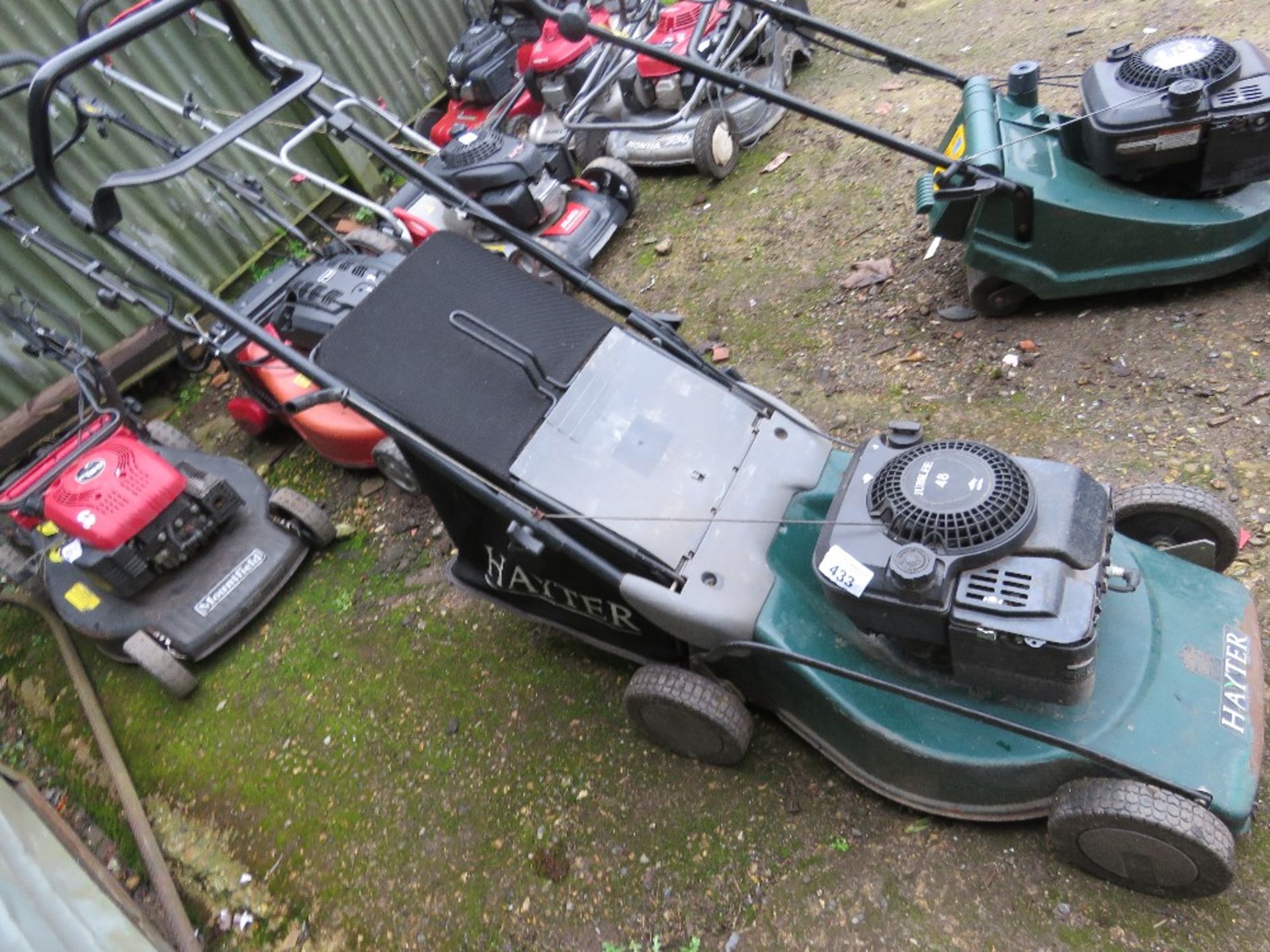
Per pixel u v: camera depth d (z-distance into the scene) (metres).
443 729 3.24
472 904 2.76
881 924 2.40
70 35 5.04
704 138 5.18
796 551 2.50
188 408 5.39
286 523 3.95
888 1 6.66
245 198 4.26
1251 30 4.80
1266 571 2.75
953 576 1.99
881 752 2.34
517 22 6.16
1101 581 1.98
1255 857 2.27
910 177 4.89
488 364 2.57
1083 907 2.29
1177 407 3.29
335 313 3.79
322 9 6.00
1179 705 2.10
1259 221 3.32
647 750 2.96
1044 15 5.77
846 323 4.20
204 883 3.08
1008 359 3.71
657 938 2.54
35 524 4.05
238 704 3.59
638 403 2.65
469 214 3.04
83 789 3.54
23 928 2.54
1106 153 3.29
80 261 3.38
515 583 2.91
